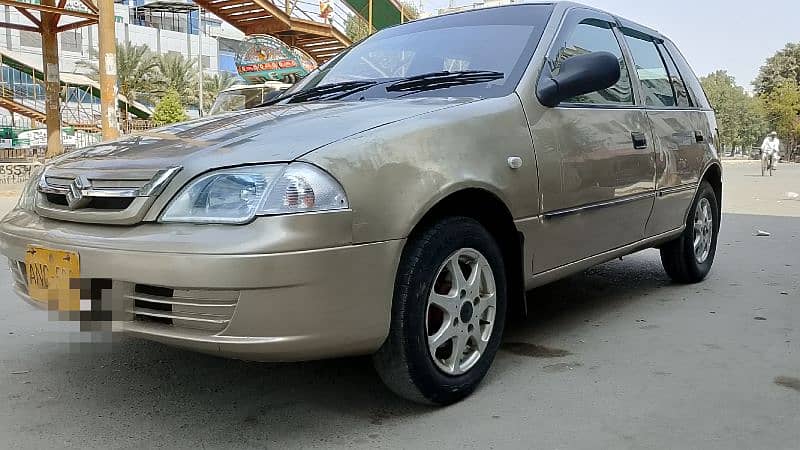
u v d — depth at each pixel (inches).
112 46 505.7
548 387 127.0
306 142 102.4
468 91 135.9
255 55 745.0
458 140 115.9
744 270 234.4
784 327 165.8
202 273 92.7
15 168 716.7
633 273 229.6
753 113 2504.9
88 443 105.5
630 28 183.6
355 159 101.3
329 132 106.5
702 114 209.8
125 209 101.1
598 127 149.3
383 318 103.6
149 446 104.5
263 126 115.0
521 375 133.2
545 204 132.4
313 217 95.4
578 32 157.0
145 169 102.0
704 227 213.8
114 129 510.6
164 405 119.5
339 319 99.0
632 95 171.0
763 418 113.7
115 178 103.7
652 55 192.4
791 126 2268.7
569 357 143.8
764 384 128.7
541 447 103.5
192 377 132.3
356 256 99.5
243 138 107.8
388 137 106.7
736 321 170.9
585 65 134.1
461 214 121.6
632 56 178.2
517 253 130.0
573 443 104.7
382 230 102.0
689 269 207.5
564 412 116.0
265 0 714.8
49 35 686.5
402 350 108.0
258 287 93.2
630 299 193.9
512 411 116.5
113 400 121.8
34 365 139.6
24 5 573.6
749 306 185.5
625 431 108.8
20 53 1843.0
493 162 120.4
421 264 108.7
